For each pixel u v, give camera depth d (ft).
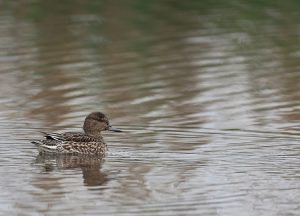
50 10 112.88
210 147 63.67
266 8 111.45
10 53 94.53
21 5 115.24
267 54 93.30
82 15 110.22
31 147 64.75
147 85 83.05
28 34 101.86
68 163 61.05
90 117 66.44
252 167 58.39
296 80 84.02
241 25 104.63
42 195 53.21
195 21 106.73
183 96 79.25
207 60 91.35
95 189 54.34
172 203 51.37
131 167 59.26
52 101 78.23
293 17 107.45
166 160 60.59
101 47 96.78
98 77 86.02
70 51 95.25
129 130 69.15
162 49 95.61
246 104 76.43
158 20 107.55
